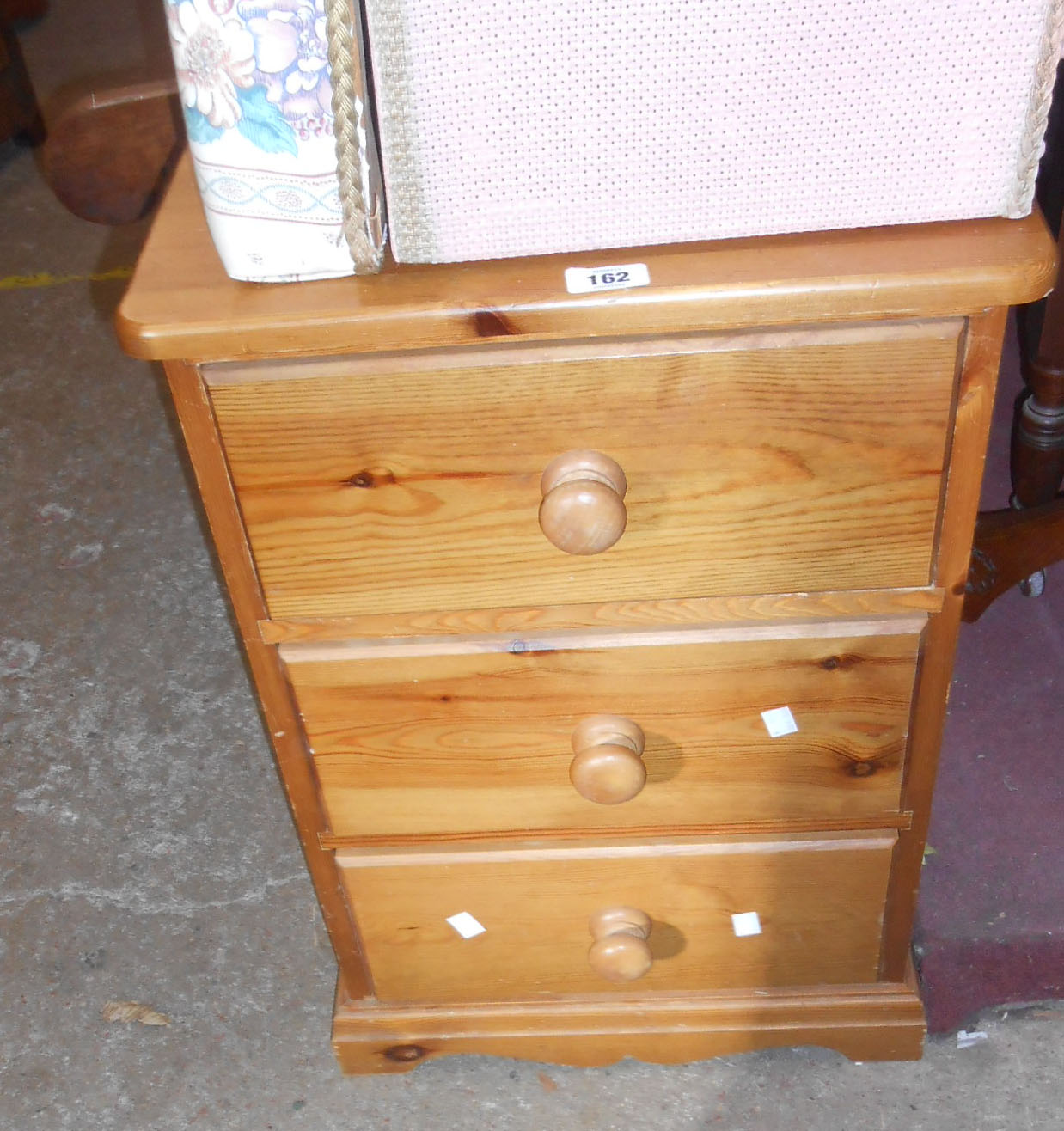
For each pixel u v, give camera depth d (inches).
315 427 26.8
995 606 57.4
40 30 120.6
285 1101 44.3
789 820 35.7
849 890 37.6
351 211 24.5
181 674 61.4
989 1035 44.3
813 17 22.2
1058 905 46.1
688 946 39.6
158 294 25.8
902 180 24.6
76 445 75.5
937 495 27.9
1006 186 24.7
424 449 27.1
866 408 26.5
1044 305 49.1
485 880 37.2
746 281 24.3
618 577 29.4
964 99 23.5
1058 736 51.9
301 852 52.8
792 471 27.5
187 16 22.0
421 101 23.2
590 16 22.1
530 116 23.4
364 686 32.0
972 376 25.9
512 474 27.5
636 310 24.4
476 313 24.5
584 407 26.4
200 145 23.7
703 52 22.6
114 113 34.5
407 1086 44.4
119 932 50.3
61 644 63.4
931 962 45.1
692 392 26.1
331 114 23.2
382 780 34.5
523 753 33.7
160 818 54.7
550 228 25.1
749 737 33.3
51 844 53.9
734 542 28.8
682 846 36.4
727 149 24.0
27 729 59.1
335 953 43.1
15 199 98.9
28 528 70.2
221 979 48.3
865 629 30.8
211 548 68.2
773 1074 43.8
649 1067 44.4
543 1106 43.5
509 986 41.5
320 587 29.8
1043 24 22.5
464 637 31.3
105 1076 45.4
